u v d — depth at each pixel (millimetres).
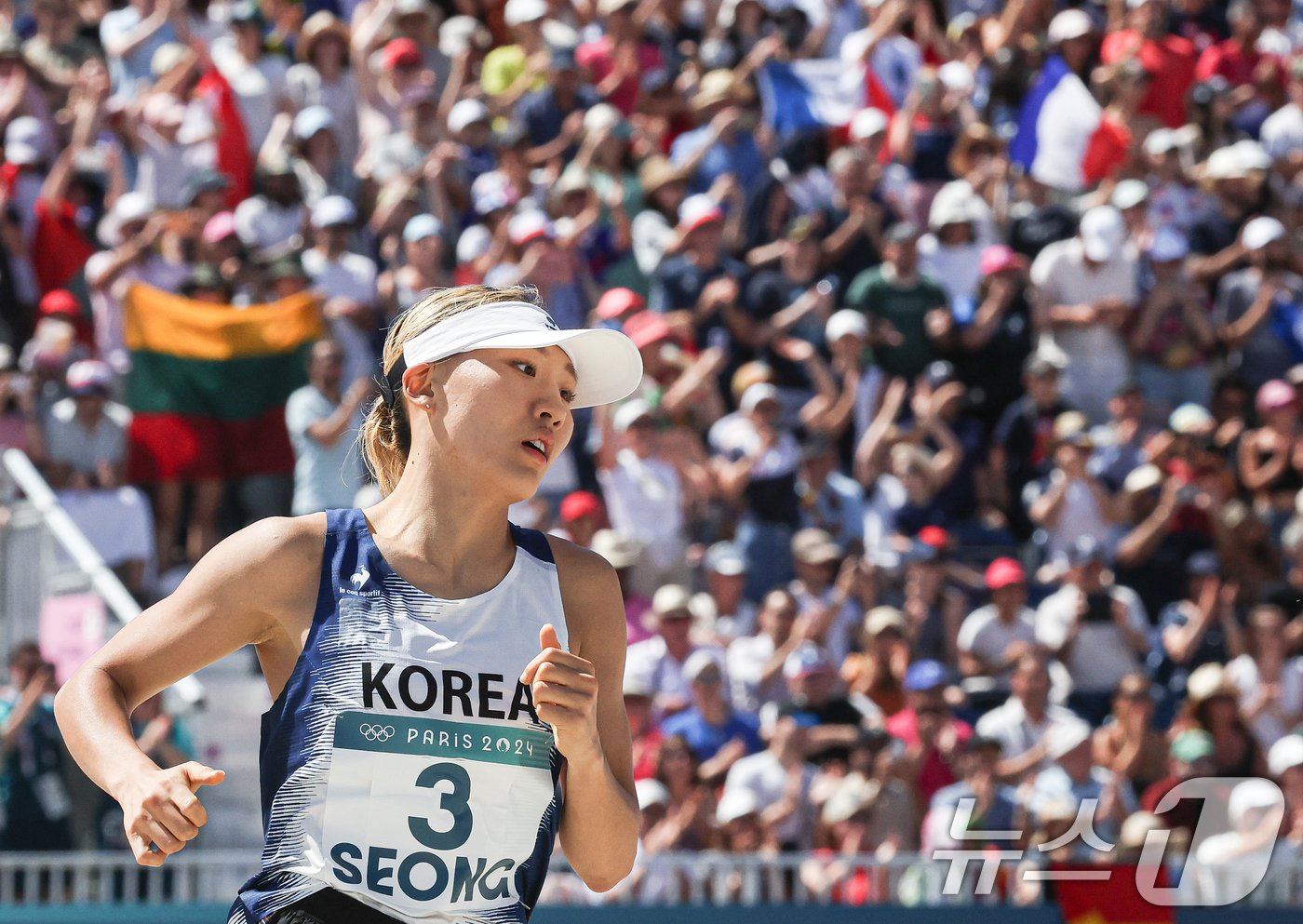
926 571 30969
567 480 31797
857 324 34000
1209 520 33000
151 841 6961
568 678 7207
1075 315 35438
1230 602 31156
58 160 37438
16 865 21562
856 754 26344
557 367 7750
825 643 29281
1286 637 30562
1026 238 37094
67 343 31438
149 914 20125
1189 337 36219
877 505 33031
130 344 31094
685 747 25188
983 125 39375
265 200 34562
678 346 33812
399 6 39000
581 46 40031
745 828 24797
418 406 7742
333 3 41000
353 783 7262
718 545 31453
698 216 34625
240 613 7496
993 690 29703
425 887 7312
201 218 34281
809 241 35125
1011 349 34562
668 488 31297
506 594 7684
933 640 30781
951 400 33625
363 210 36375
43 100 37219
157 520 30984
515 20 39344
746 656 28891
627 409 31500
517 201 35562
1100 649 30406
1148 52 40375
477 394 7598
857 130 38406
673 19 41844
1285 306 36844
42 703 25984
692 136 38094
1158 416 35781
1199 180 39469
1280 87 42500
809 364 33938
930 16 42500
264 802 7477
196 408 31172
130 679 7434
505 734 7441
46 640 28047
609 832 7703
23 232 34781
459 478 7664
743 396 32625
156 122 36094
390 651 7371
